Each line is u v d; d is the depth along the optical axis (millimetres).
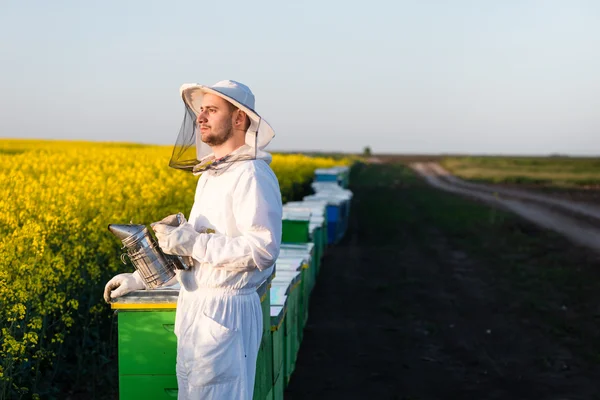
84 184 8734
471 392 6371
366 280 11727
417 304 9945
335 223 15945
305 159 36719
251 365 3170
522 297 10445
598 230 19453
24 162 14289
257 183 3004
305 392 6223
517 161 100625
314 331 8336
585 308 9727
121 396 3764
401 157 143250
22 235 5289
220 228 3096
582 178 53750
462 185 46812
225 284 3051
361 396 6172
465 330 8562
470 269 12961
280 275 5832
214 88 3062
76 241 6473
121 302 3682
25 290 4852
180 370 3137
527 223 20734
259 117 3012
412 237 17672
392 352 7578
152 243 3180
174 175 12828
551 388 6527
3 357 4852
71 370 5891
